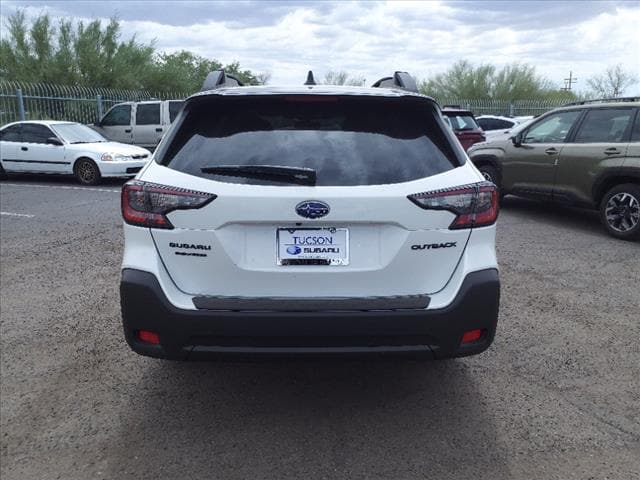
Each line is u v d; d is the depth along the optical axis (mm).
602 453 2875
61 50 25562
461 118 15750
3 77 24312
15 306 5020
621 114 7672
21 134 13680
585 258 6578
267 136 2910
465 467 2768
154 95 26438
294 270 2752
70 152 13102
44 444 2992
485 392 3498
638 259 6547
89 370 3822
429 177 2818
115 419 3221
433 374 3736
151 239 2791
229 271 2754
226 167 2754
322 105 3029
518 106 33094
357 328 2709
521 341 4246
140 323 2793
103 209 9836
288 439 3010
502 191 9469
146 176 2842
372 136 2932
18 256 6668
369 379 3674
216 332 2721
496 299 2859
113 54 27141
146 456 2875
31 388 3586
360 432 3070
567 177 8180
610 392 3494
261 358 2771
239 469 2764
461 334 2812
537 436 3023
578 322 4613
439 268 2818
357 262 2771
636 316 4746
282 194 2682
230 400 3422
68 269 6141
